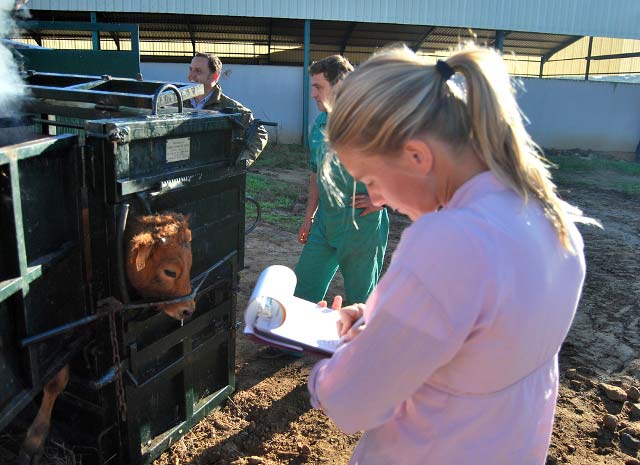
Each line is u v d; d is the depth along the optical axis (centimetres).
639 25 1905
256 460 302
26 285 194
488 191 117
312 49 2328
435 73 115
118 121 222
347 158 122
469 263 107
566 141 2009
